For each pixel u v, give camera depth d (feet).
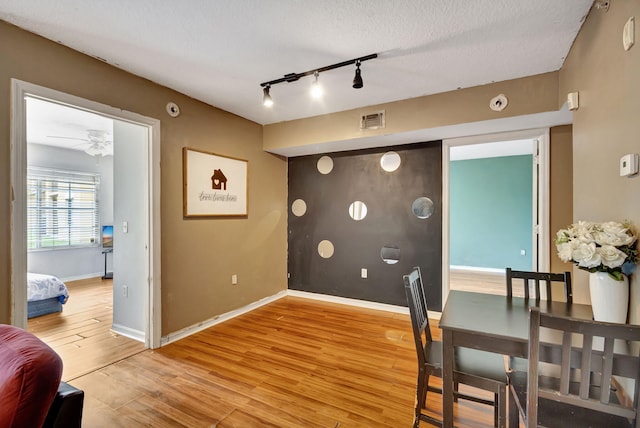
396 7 5.48
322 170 13.61
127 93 7.97
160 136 8.79
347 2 5.34
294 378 7.14
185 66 7.73
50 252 16.72
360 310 12.20
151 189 8.57
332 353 8.41
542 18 5.78
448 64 7.61
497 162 21.31
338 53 7.11
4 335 3.62
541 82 8.08
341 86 8.96
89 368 7.57
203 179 10.15
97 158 18.74
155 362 7.88
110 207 19.36
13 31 6.02
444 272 11.10
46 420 3.24
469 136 10.55
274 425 5.58
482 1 5.31
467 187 22.21
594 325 3.23
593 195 5.44
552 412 3.96
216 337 9.48
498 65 7.65
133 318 9.55
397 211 12.00
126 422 5.65
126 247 9.70
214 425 5.57
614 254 4.05
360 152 12.76
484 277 19.16
